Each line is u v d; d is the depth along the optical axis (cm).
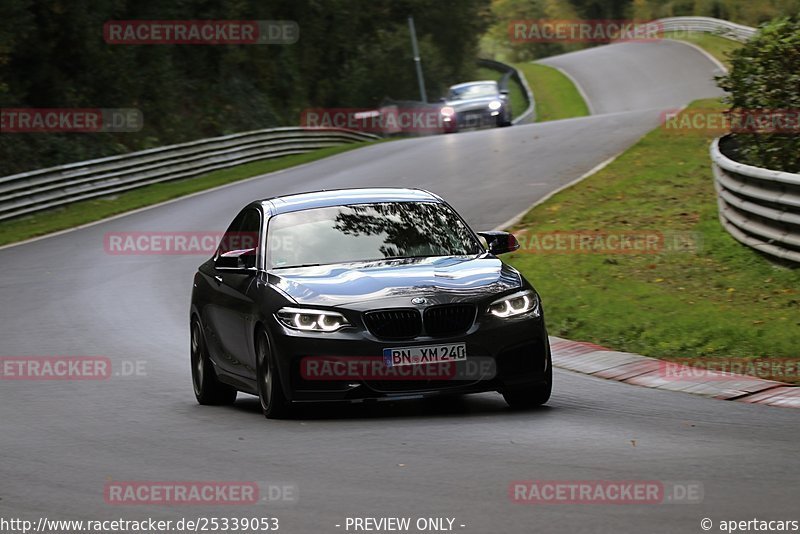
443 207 3569
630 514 1997
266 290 3186
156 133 16362
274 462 2584
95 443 3019
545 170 9694
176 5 17525
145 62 16862
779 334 3994
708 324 4225
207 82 18462
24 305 6316
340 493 2253
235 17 18562
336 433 2898
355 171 11588
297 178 11806
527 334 3053
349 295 3045
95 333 5338
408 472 2400
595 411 3095
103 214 10450
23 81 14412
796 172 5859
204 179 13162
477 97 17562
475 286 3083
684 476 2262
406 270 3178
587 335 4328
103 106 15700
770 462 2377
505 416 3056
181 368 4412
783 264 5203
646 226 6544
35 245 8988
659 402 3222
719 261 5484
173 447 2875
